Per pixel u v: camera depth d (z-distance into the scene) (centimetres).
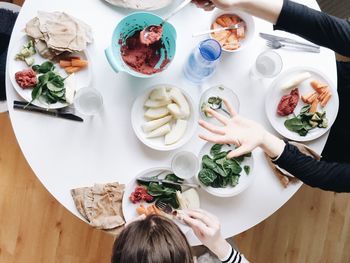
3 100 132
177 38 115
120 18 114
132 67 111
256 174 116
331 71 120
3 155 165
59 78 109
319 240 179
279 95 117
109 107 112
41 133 110
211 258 119
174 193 111
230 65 116
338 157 132
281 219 177
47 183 109
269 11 105
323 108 118
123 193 111
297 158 109
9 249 165
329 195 179
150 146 111
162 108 111
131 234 94
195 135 114
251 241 175
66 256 167
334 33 105
